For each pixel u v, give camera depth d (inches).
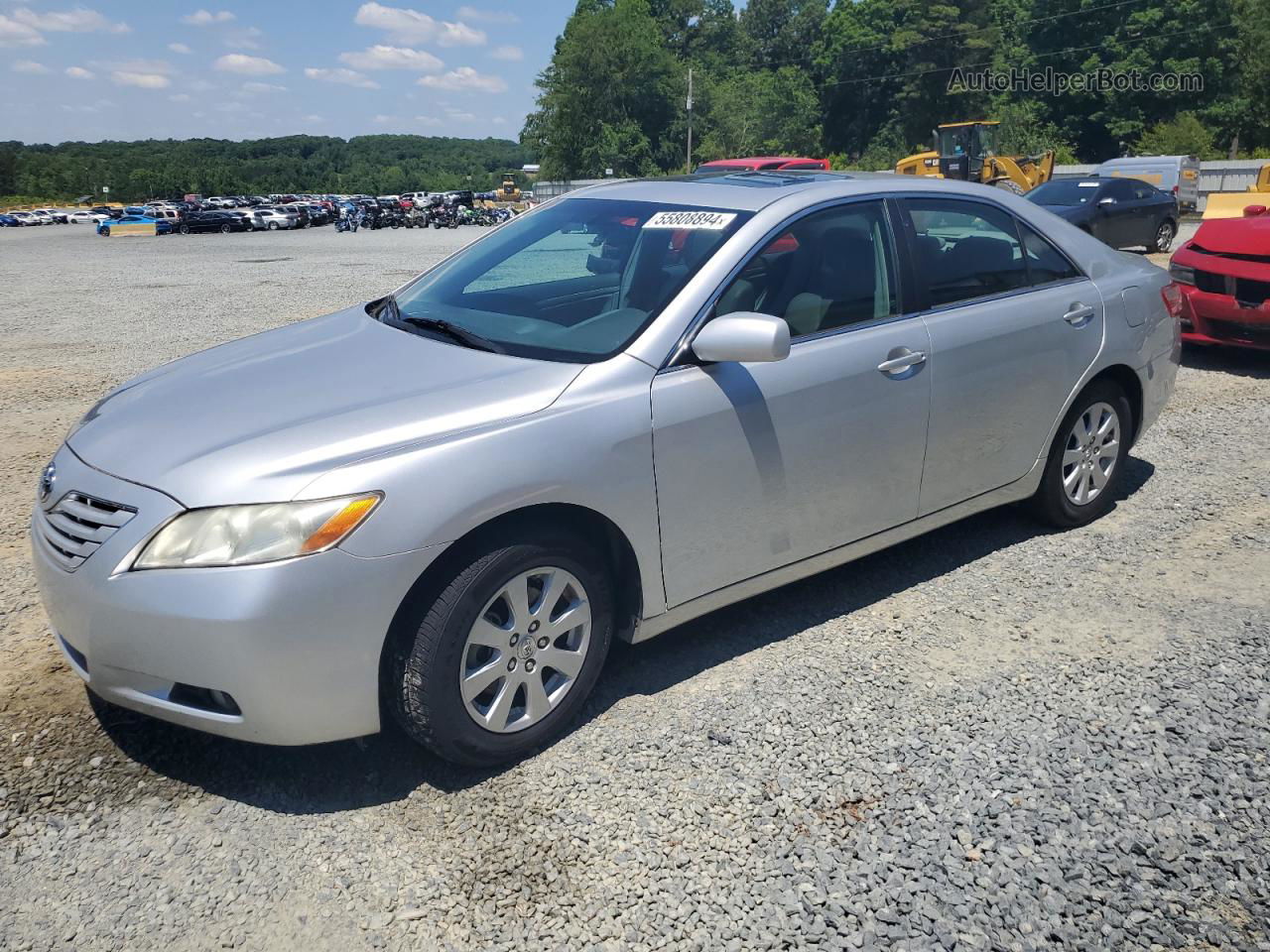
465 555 111.5
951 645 145.9
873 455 147.9
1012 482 172.2
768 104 3366.1
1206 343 312.2
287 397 122.3
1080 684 134.3
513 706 119.3
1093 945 91.9
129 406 129.8
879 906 96.6
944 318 156.2
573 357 127.3
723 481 131.6
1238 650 142.1
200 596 102.1
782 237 141.3
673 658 143.6
